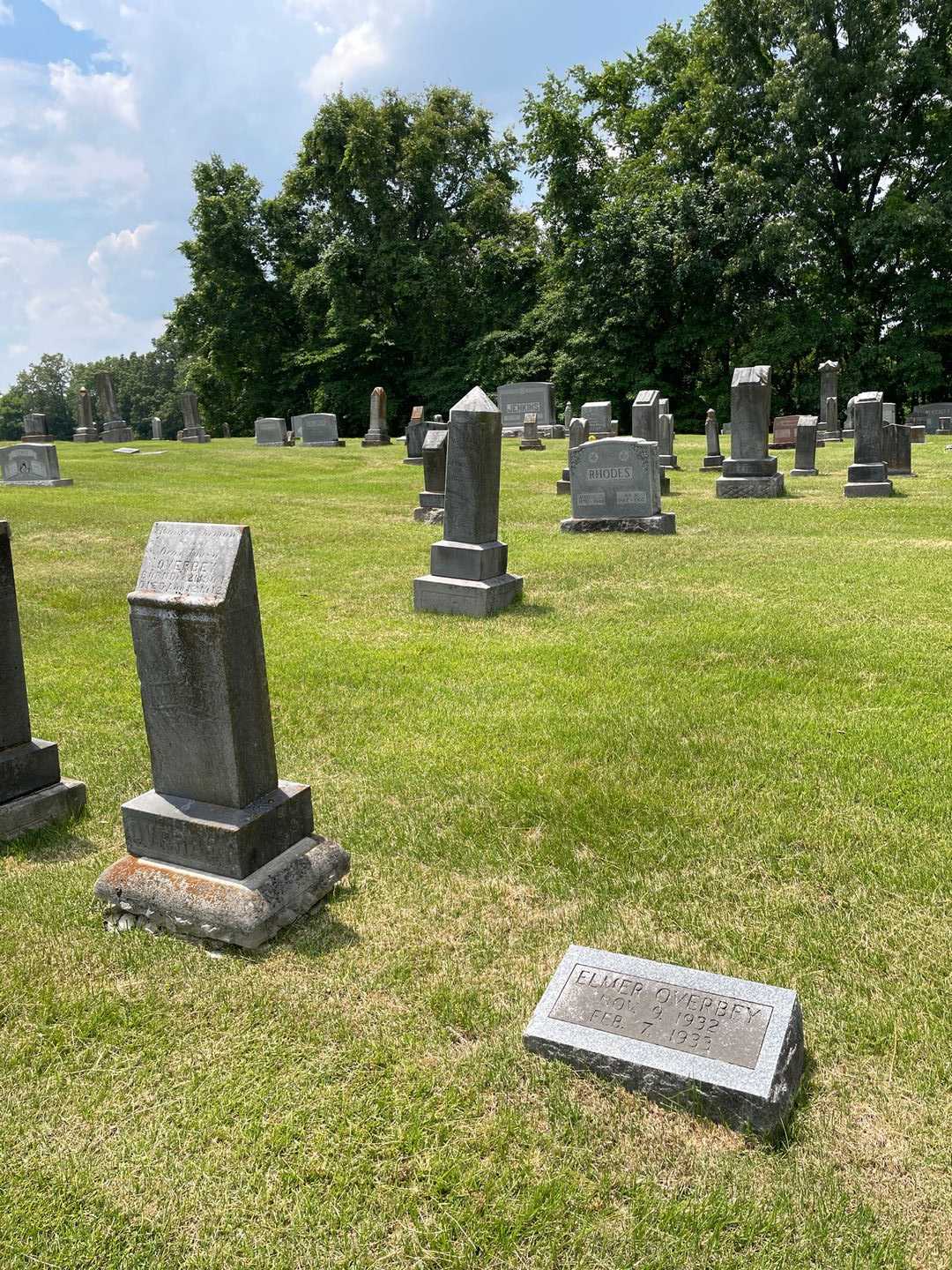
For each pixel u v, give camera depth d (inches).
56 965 156.0
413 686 296.8
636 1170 114.0
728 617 366.0
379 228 2005.4
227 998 146.6
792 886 174.6
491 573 399.2
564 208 1756.9
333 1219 108.6
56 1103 127.2
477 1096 125.9
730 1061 122.9
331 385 2017.7
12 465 855.7
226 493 805.9
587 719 260.5
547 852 189.8
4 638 203.0
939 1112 121.9
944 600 376.5
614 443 575.5
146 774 234.4
